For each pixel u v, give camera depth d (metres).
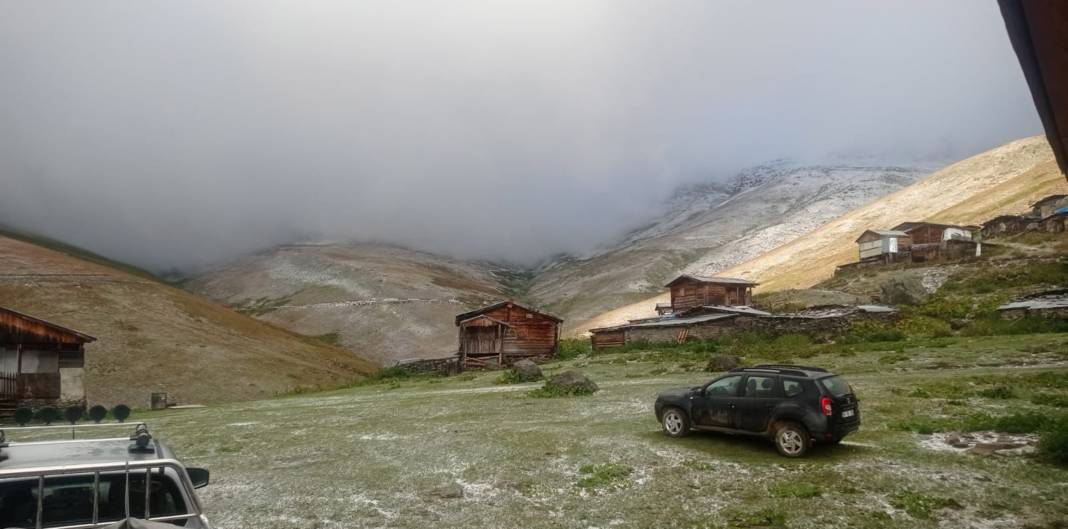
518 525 9.92
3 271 92.19
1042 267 53.84
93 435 20.94
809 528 9.29
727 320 46.38
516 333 59.72
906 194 159.12
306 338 122.75
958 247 69.56
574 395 24.86
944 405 17.42
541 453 14.45
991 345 30.73
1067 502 9.74
